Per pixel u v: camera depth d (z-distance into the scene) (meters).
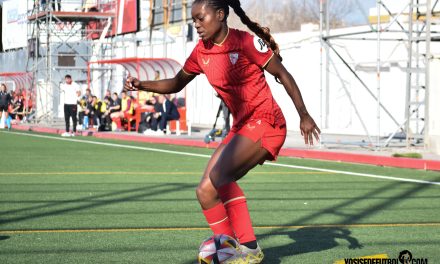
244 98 6.77
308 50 32.69
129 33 44.69
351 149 22.86
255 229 9.54
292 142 26.89
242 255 6.80
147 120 33.72
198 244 8.51
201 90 41.31
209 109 40.50
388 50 28.59
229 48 6.67
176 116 32.31
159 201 12.05
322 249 8.27
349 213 10.95
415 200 12.44
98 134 33.94
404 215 10.80
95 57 48.16
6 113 43.19
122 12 44.69
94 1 47.66
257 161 6.85
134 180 15.21
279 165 19.23
